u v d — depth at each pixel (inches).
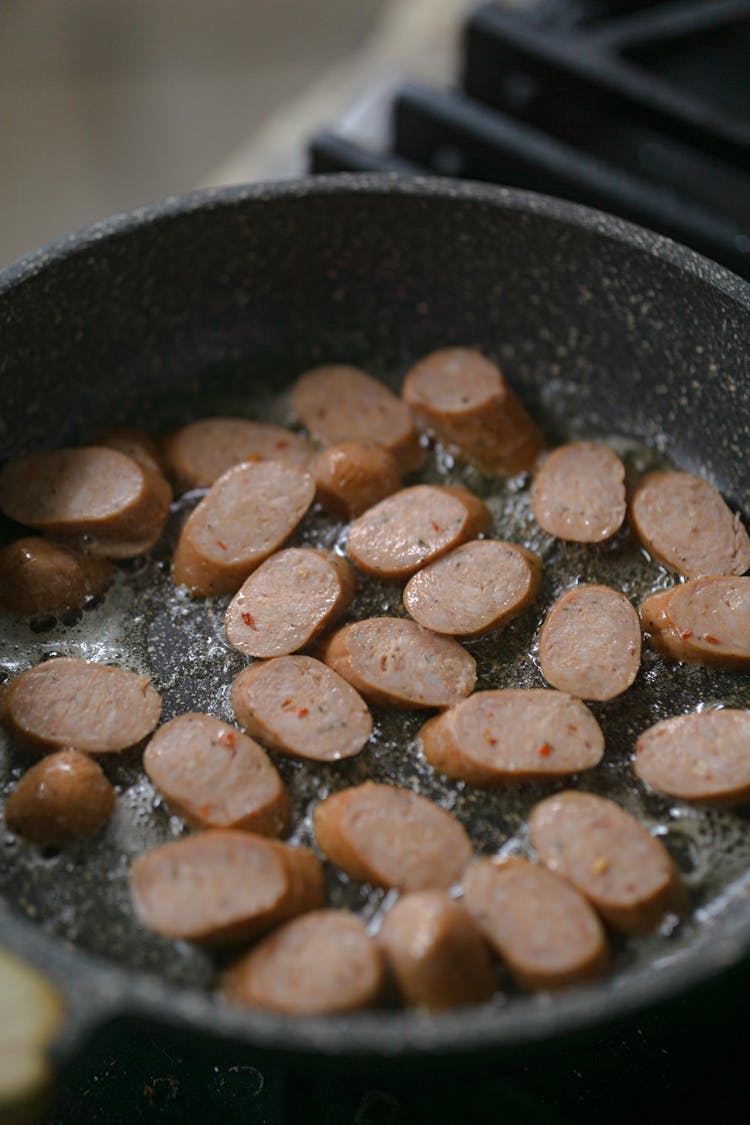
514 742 23.3
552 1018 19.8
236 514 25.2
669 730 23.5
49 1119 23.7
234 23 60.6
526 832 23.0
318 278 27.5
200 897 21.8
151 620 25.0
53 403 26.7
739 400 25.9
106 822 23.0
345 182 26.4
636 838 22.5
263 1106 23.9
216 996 21.7
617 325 26.7
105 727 23.6
